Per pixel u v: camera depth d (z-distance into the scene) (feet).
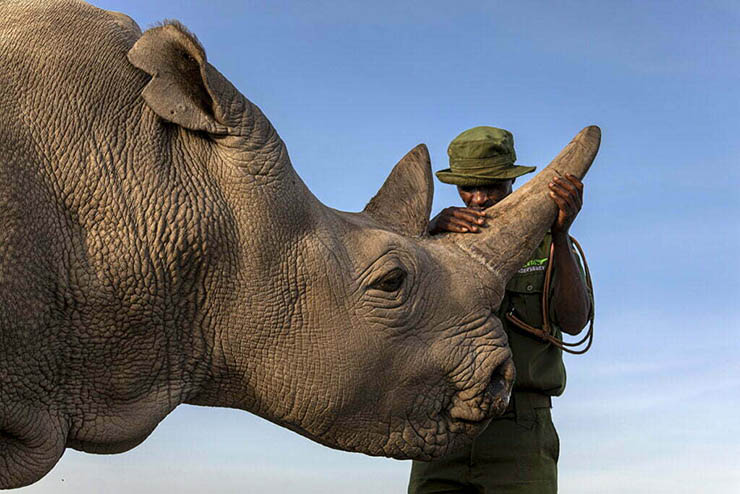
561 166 15.79
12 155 12.83
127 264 13.28
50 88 13.24
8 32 13.41
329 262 14.14
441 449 14.94
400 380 14.56
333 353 14.15
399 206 15.67
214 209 13.61
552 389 18.83
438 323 14.78
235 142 13.61
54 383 13.34
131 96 13.57
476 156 18.58
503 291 15.37
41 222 12.89
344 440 14.62
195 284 13.73
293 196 13.97
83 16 13.79
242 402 14.61
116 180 13.28
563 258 17.79
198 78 13.56
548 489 18.61
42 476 13.44
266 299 13.93
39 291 12.84
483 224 15.64
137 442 14.05
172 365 13.93
